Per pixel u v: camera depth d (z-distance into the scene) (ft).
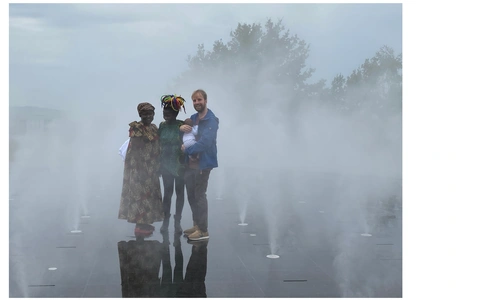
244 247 18.13
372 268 15.89
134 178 19.53
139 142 19.52
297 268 15.81
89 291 13.69
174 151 20.02
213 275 15.06
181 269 15.56
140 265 15.93
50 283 14.29
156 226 21.50
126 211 19.69
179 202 20.43
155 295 13.42
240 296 13.46
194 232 19.22
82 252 17.28
